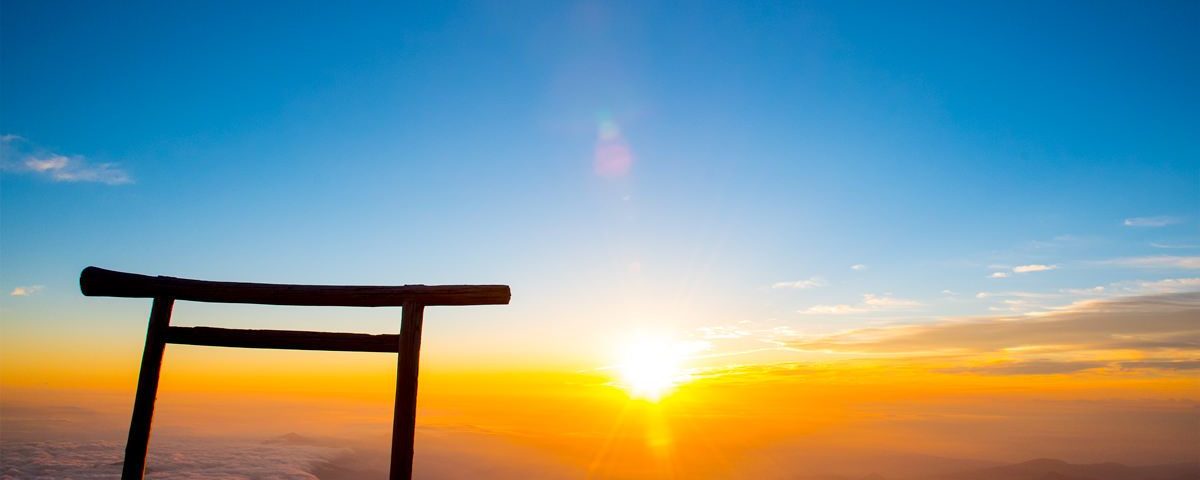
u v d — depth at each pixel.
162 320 7.82
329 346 7.62
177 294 7.86
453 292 7.36
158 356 7.76
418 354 7.28
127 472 7.38
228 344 7.79
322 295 7.58
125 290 7.83
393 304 7.52
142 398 7.58
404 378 7.17
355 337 7.55
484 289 7.33
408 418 7.05
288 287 7.68
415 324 7.35
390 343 7.43
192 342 7.76
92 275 7.69
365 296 7.50
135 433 7.48
